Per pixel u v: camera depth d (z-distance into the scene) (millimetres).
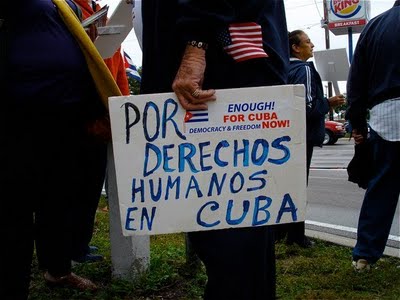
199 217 1685
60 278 3045
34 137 2234
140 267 3166
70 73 2277
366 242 3471
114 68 3557
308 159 4215
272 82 1823
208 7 1682
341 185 9844
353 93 3576
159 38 1827
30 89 2199
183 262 3488
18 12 2199
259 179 1691
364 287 3174
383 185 3439
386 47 3359
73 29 2266
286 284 3238
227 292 1736
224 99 1670
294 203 1706
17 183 2170
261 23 1819
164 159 1672
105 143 2805
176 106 1669
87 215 3152
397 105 3336
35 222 2844
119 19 2854
